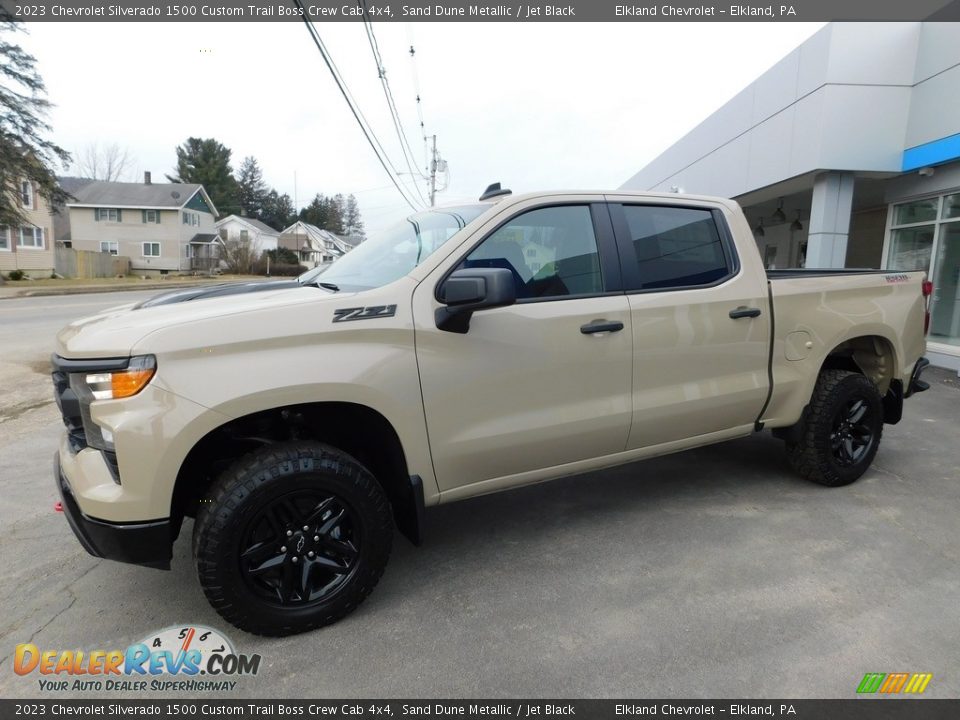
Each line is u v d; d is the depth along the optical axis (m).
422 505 2.80
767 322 3.68
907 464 4.62
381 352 2.62
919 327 4.42
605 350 3.15
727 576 3.01
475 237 2.91
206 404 2.31
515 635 2.59
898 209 10.19
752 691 2.25
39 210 36.84
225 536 2.36
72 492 2.48
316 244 80.69
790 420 3.89
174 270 51.75
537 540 3.44
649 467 4.61
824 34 9.07
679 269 3.47
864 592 2.86
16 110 29.84
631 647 2.49
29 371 8.33
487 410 2.89
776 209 14.27
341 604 2.64
